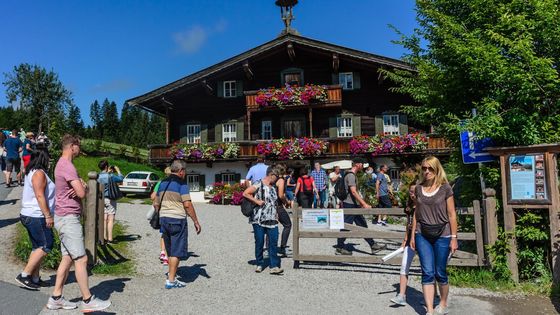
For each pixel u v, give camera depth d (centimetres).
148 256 862
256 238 764
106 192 939
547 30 690
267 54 2575
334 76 2639
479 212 696
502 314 559
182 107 2811
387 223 1400
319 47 2481
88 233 738
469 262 697
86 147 3984
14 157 1688
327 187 1562
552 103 712
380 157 2469
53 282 635
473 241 791
